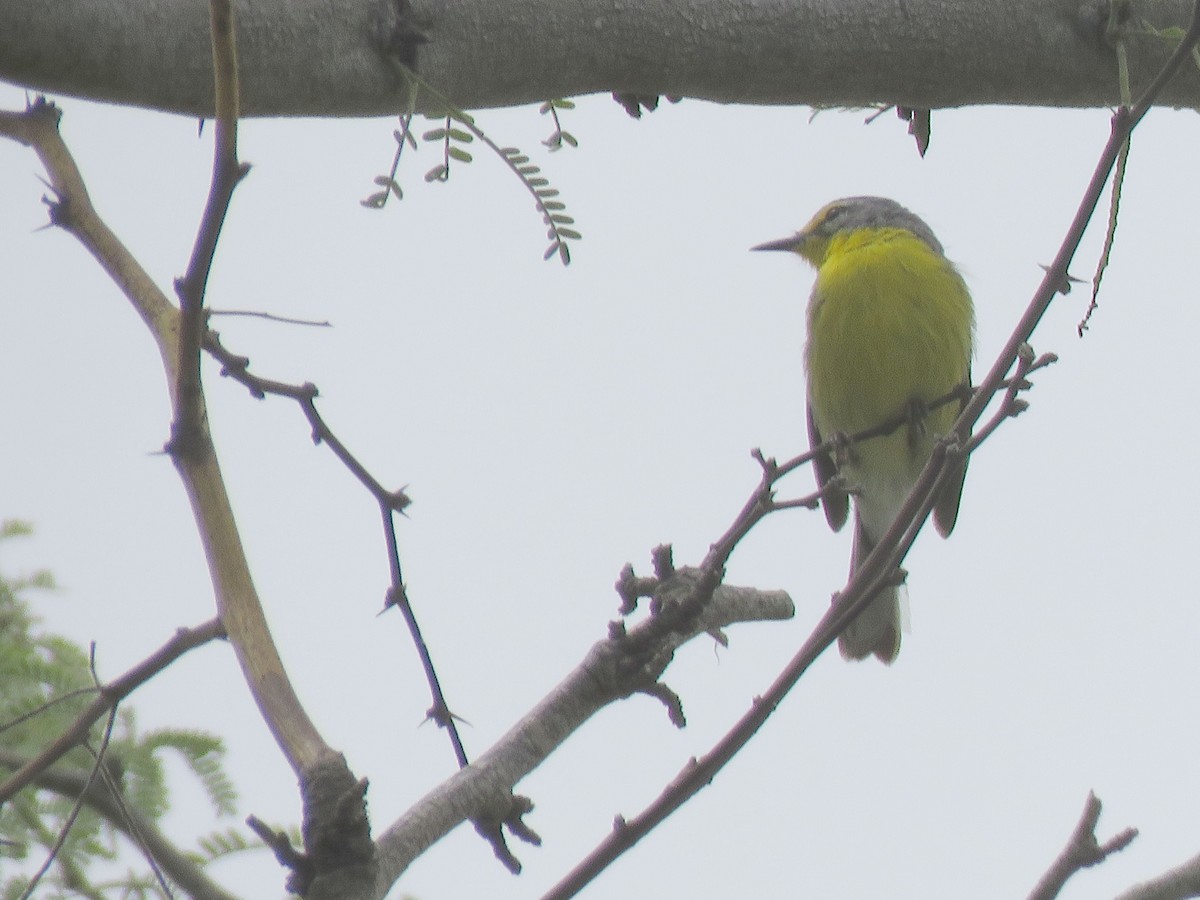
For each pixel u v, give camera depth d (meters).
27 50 5.98
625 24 7.54
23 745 6.95
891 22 8.09
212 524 5.53
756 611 7.10
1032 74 8.49
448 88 7.18
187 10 6.29
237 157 5.11
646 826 5.33
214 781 7.10
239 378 6.49
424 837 5.72
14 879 6.64
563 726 6.24
